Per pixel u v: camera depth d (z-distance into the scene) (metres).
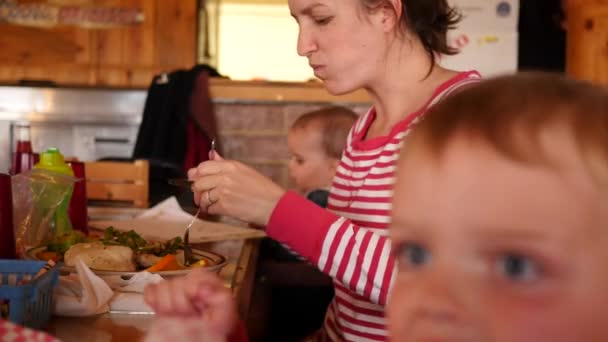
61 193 1.29
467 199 0.40
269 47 3.94
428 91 1.13
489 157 0.40
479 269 0.39
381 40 1.12
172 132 3.05
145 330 0.85
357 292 0.96
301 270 1.99
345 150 1.24
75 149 3.38
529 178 0.39
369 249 0.95
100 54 3.51
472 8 3.36
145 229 1.52
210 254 1.19
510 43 3.37
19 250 1.20
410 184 0.43
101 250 1.06
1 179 1.06
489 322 0.38
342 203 1.17
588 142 0.38
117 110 3.38
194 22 3.51
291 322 1.99
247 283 1.24
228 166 0.99
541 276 0.38
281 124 3.13
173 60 3.52
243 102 3.12
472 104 0.43
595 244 0.37
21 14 3.47
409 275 0.42
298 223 0.96
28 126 1.66
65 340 0.80
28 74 3.50
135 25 3.50
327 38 1.12
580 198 0.38
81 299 0.89
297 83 3.11
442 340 0.39
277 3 3.90
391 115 1.15
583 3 3.44
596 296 0.37
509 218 0.38
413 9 1.11
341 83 1.14
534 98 0.41
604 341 0.38
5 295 0.77
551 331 0.37
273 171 3.15
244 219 0.98
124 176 2.07
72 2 3.49
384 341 1.09
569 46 3.47
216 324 0.61
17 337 0.62
